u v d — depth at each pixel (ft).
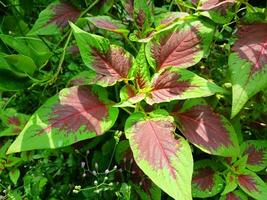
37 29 1.49
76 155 1.46
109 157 1.43
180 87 1.20
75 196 1.42
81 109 1.21
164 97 1.19
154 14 1.44
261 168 1.31
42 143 1.12
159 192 1.30
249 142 1.35
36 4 1.83
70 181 1.45
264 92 1.36
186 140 1.19
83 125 1.17
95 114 1.20
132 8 1.39
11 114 1.49
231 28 1.58
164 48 1.27
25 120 1.48
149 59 1.27
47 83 1.45
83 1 1.53
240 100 1.08
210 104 1.36
